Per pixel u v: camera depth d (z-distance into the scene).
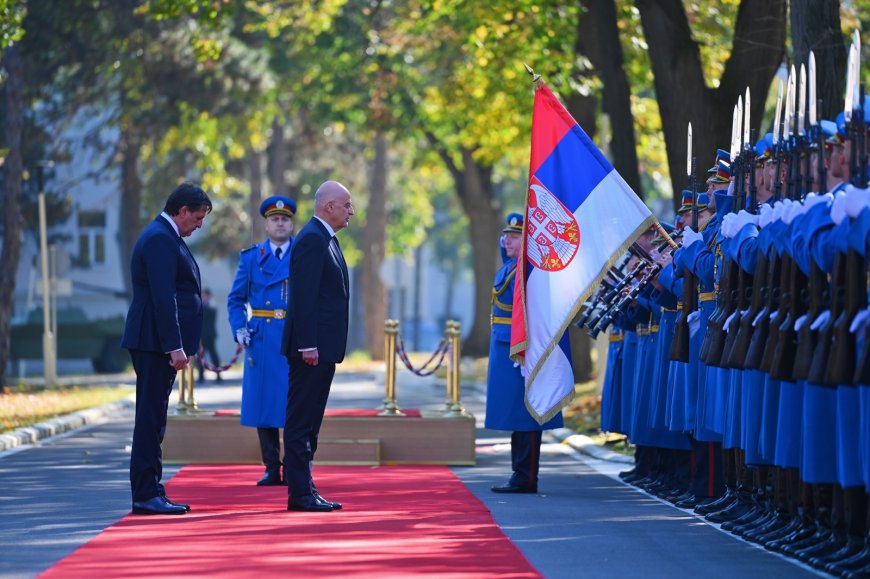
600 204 17.23
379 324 73.06
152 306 15.34
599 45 29.31
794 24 20.80
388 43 53.50
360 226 93.75
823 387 11.74
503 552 12.65
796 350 12.11
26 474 20.28
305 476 15.75
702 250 15.59
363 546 12.95
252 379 19.02
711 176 16.38
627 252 18.97
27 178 56.31
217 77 50.91
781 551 12.90
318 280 15.48
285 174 70.06
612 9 29.12
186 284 15.64
